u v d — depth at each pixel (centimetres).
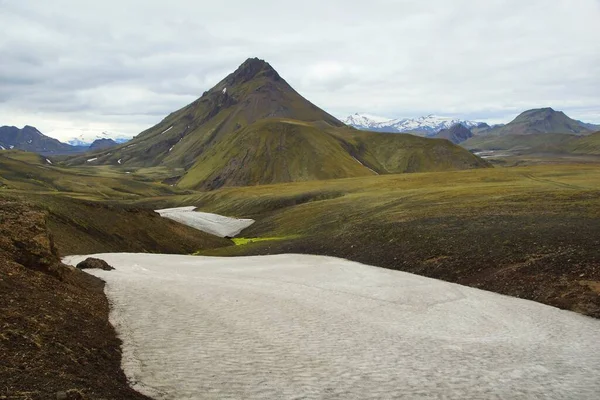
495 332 2595
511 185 9238
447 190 9212
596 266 3603
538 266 3909
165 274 4362
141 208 9300
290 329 2453
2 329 1591
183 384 1614
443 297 3481
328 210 9725
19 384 1268
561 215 5334
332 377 1795
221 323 2488
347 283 4019
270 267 5112
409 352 2159
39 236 2800
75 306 2262
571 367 2044
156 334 2186
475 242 4925
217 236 10200
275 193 14838
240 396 1556
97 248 6744
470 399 1659
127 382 1567
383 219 7119
